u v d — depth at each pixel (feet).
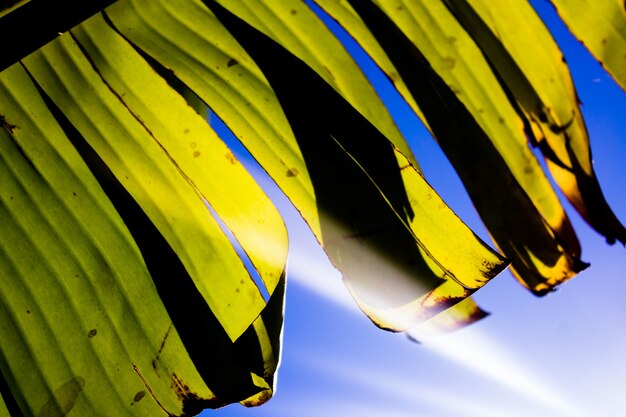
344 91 3.48
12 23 3.40
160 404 3.24
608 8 3.51
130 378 3.26
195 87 3.36
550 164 3.52
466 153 3.51
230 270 3.31
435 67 3.53
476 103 3.53
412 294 3.22
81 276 3.32
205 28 3.44
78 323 3.29
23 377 3.26
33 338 3.28
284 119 3.34
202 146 3.35
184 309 3.30
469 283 3.20
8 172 3.38
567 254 3.49
